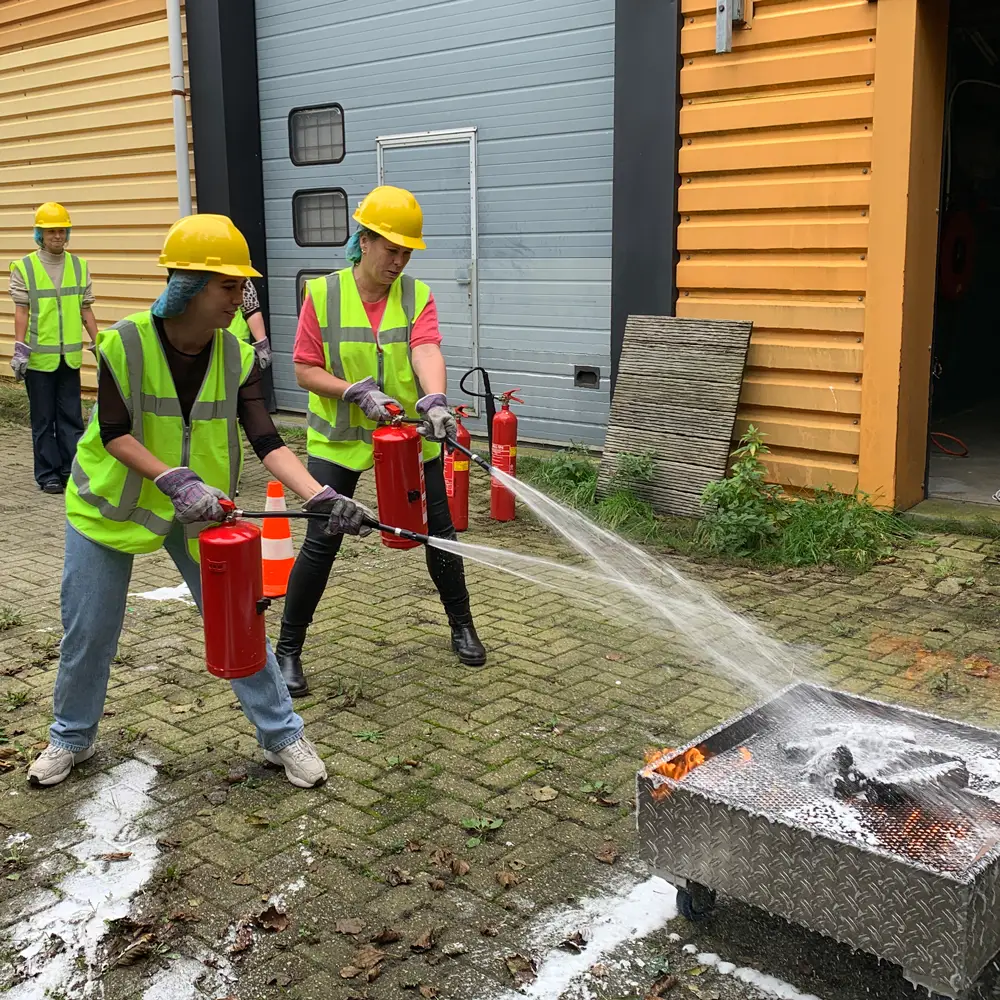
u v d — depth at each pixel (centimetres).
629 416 715
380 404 410
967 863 253
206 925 291
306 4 920
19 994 266
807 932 285
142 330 317
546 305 813
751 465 655
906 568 589
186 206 1009
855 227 628
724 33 645
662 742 393
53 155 1159
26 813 349
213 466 340
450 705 427
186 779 371
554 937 285
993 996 257
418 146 868
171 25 969
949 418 993
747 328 671
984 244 1064
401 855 323
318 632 511
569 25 759
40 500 809
